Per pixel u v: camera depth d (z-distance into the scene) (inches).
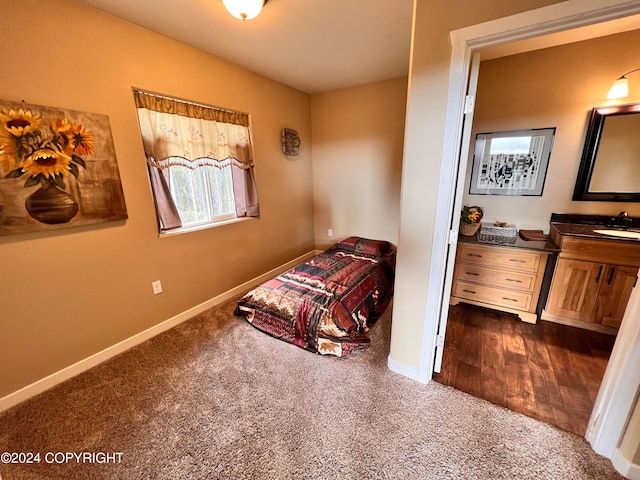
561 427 56.7
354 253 136.3
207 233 105.0
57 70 63.3
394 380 70.4
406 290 66.6
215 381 71.0
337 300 88.9
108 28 70.8
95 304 76.2
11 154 58.3
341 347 79.0
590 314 88.9
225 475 49.0
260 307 94.5
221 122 103.8
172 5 67.9
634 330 45.1
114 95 73.9
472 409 61.2
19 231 60.9
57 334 69.9
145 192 83.9
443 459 50.8
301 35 84.0
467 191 116.1
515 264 93.8
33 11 58.9
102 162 72.6
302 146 148.9
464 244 99.7
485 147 109.2
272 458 51.6
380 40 87.8
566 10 41.4
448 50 51.1
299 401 64.3
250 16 65.8
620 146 90.2
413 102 56.3
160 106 84.4
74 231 70.1
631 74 85.8
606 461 49.9
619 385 47.1
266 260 135.9
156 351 83.3
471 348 82.4
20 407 63.7
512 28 45.1
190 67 90.6
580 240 84.8
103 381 71.5
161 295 92.4
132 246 82.6
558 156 99.0
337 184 154.9
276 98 128.1
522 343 84.4
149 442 55.2
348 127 144.1
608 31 82.6
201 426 58.4
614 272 82.7
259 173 124.6
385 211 144.7
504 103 103.5
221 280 113.8
